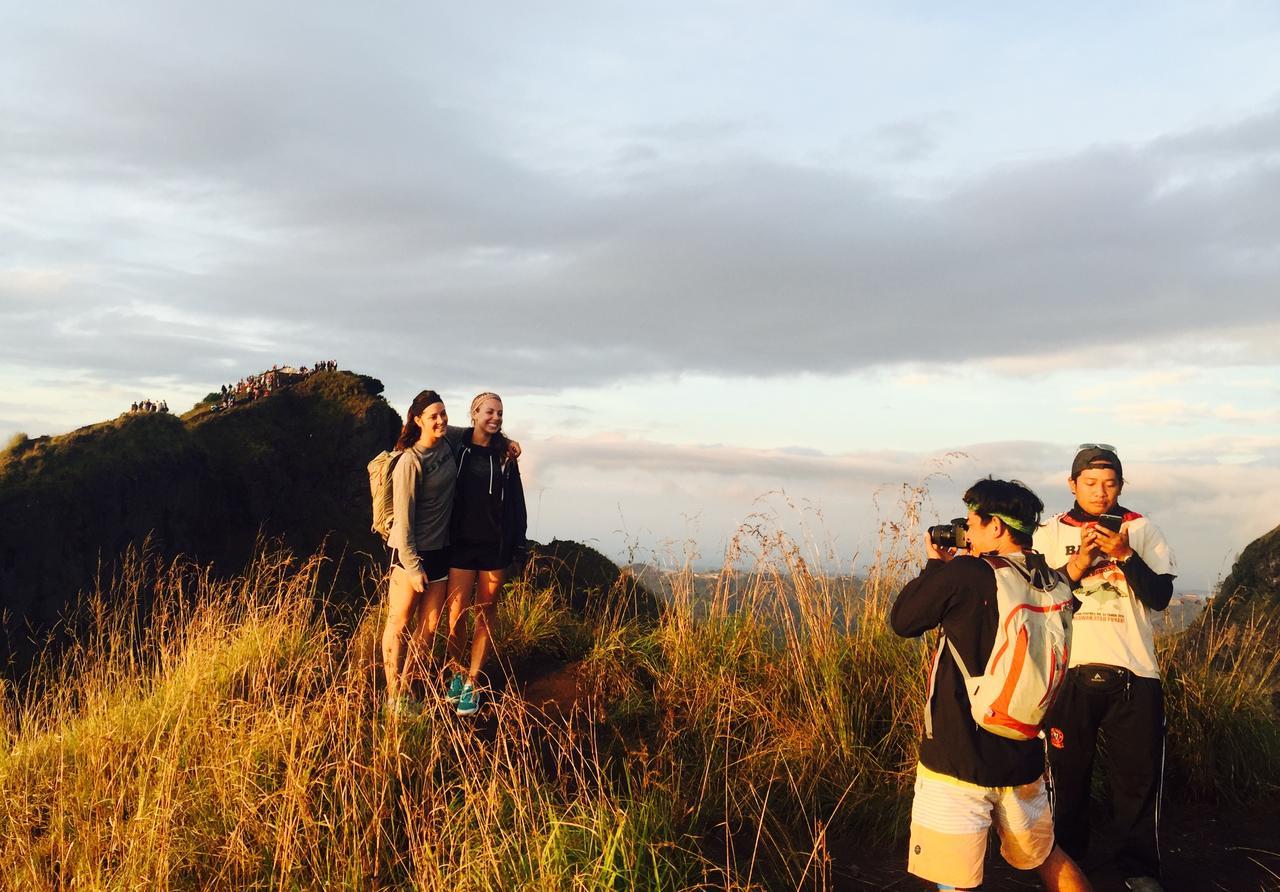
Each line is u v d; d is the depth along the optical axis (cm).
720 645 652
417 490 564
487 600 600
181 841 439
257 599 715
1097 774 557
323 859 426
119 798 461
